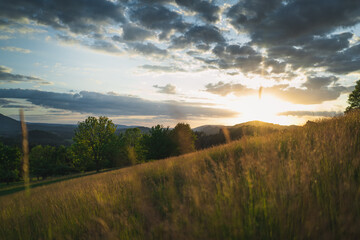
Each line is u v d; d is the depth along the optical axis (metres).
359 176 2.34
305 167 2.49
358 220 1.51
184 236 1.90
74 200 5.45
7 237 4.09
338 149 2.81
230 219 1.91
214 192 2.63
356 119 4.96
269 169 2.43
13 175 46.06
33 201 7.04
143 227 2.80
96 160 46.47
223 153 6.07
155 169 7.01
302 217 1.78
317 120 7.00
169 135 37.41
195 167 4.39
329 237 1.48
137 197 3.76
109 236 2.67
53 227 3.97
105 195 4.90
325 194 2.07
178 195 3.26
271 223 1.87
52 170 57.56
